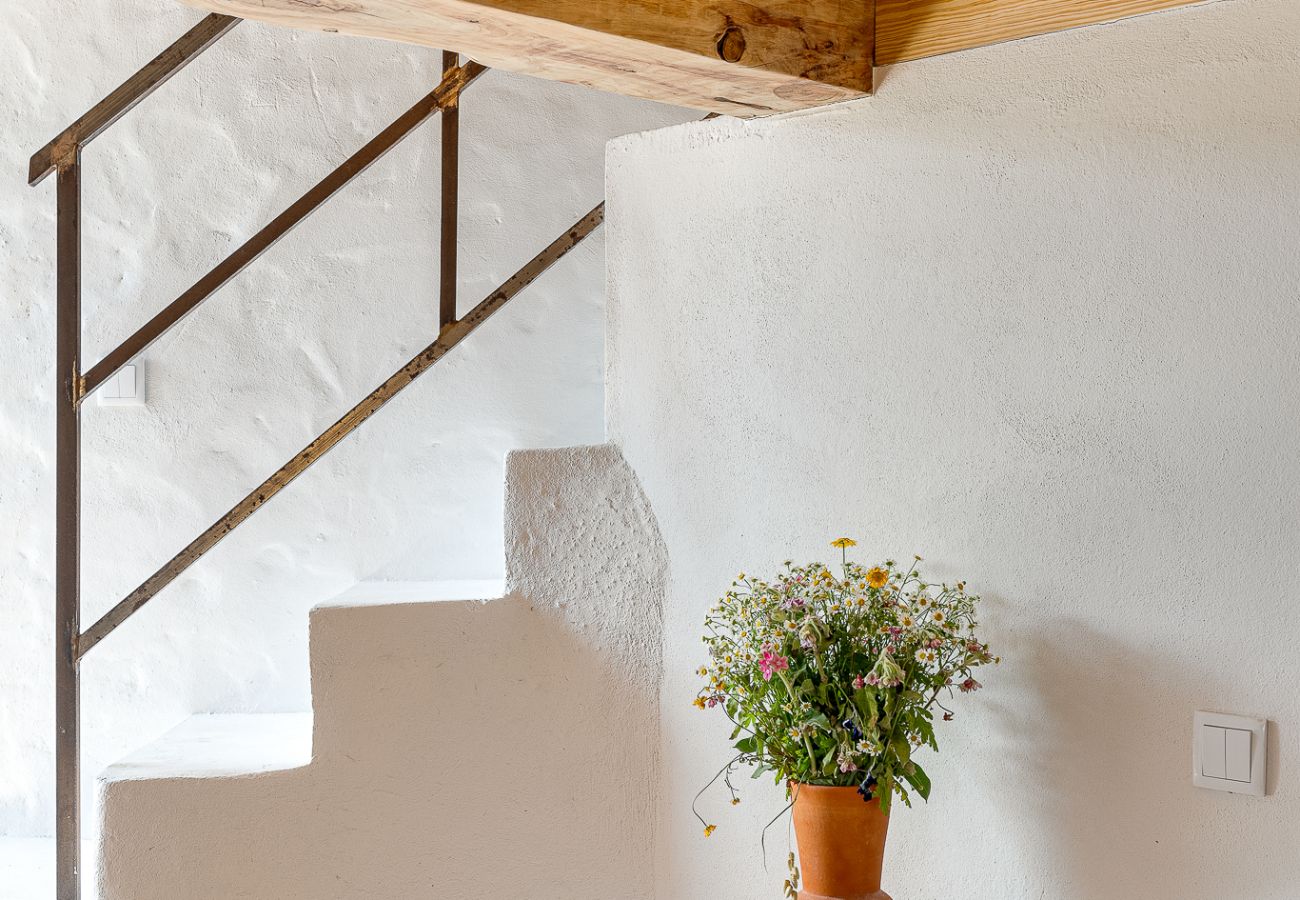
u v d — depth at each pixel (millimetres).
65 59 2918
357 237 2879
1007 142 1844
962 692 1917
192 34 2199
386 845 2182
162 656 2902
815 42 1888
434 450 2865
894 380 1979
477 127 2859
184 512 2898
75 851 2221
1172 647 1692
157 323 2266
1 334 2951
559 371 2842
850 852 1783
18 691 2955
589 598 2262
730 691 1876
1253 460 1614
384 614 2170
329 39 2875
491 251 2863
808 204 2074
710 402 2207
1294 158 1572
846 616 1827
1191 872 1679
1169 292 1688
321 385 2887
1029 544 1837
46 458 2959
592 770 2262
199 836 2117
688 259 2238
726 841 2170
